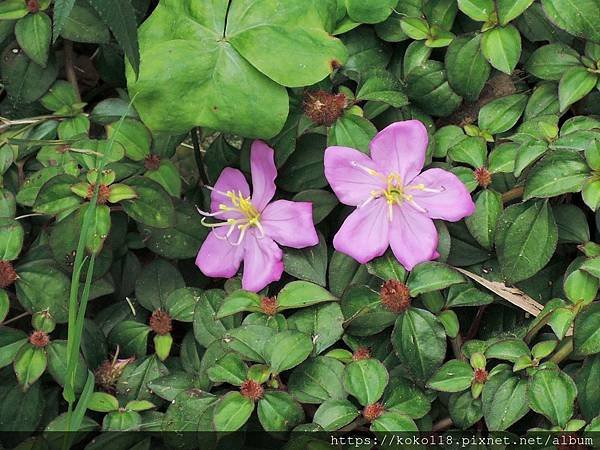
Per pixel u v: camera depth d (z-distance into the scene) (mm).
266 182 356
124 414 343
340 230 346
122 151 366
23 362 344
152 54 354
